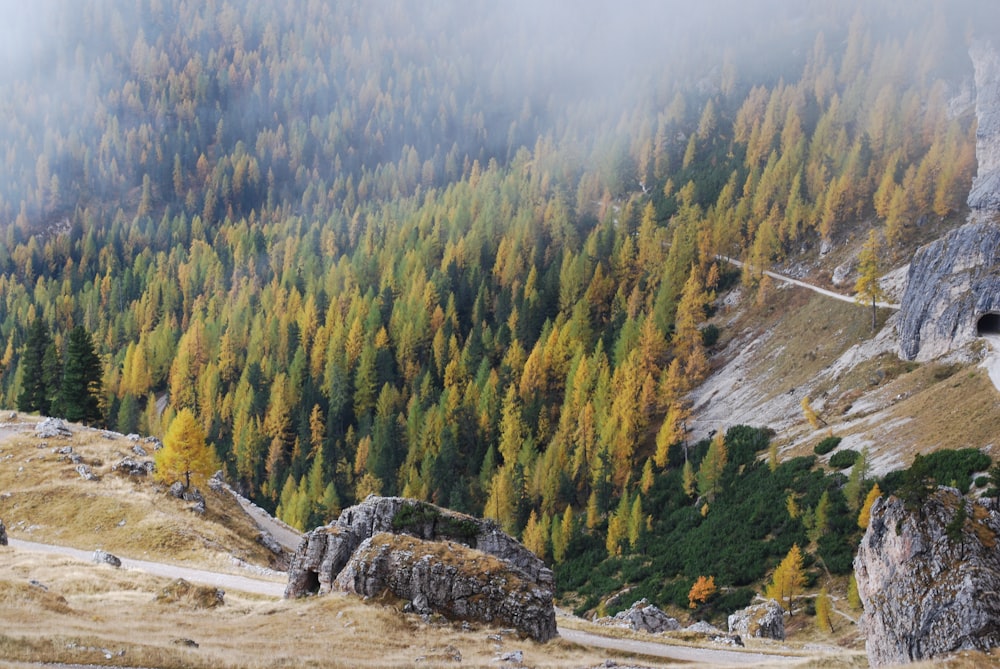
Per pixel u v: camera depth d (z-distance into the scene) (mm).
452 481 147750
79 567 58750
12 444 93375
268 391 186000
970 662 34750
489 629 46562
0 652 32844
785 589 86875
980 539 39875
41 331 123750
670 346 172500
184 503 86125
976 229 121500
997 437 86875
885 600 40906
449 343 189750
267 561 80625
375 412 177000
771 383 144875
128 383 195500
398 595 48406
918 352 122312
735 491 117562
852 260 167375
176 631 42875
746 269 179250
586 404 153125
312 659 37844
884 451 100938
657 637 55125
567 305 198625
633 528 119500
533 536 127562
